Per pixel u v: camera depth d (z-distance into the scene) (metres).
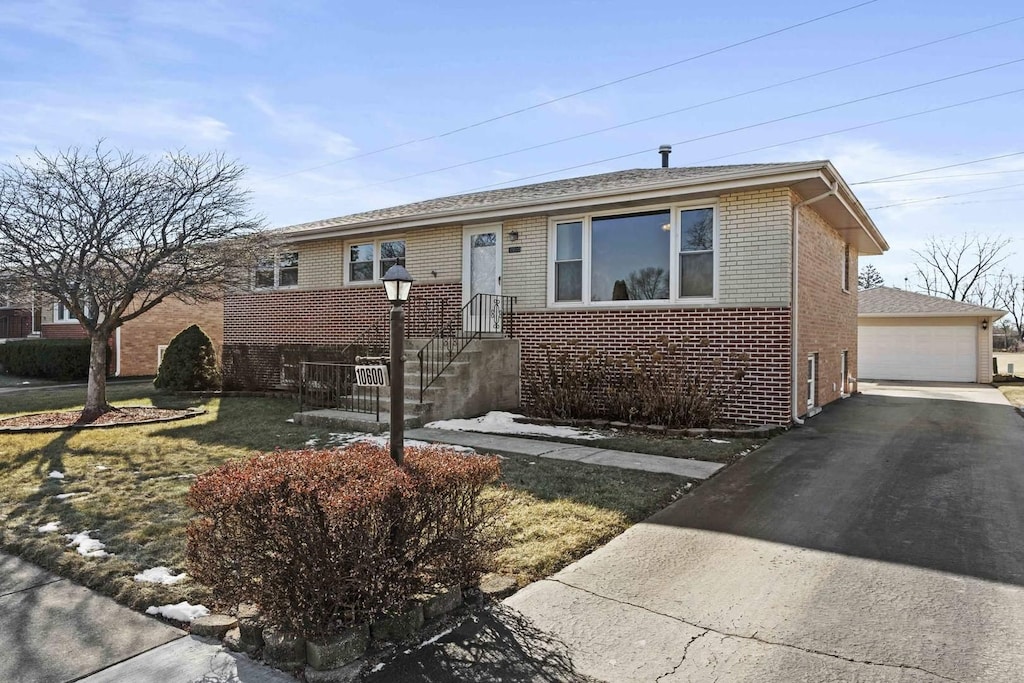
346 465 3.39
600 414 10.19
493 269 12.21
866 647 3.00
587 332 10.91
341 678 2.78
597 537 4.50
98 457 7.21
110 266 10.45
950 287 45.12
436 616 3.32
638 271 10.52
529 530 4.60
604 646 3.05
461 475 3.42
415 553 3.25
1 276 9.60
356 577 2.97
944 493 5.64
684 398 9.09
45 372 19.66
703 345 9.76
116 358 20.45
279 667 2.89
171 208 10.34
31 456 7.26
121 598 3.61
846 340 14.73
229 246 10.98
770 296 9.34
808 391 11.13
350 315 14.32
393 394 3.65
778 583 3.74
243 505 3.01
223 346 14.72
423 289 13.14
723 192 9.61
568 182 15.06
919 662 2.86
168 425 9.59
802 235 10.17
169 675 2.83
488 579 3.76
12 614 3.43
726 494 5.66
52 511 5.12
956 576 3.81
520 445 7.92
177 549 4.27
